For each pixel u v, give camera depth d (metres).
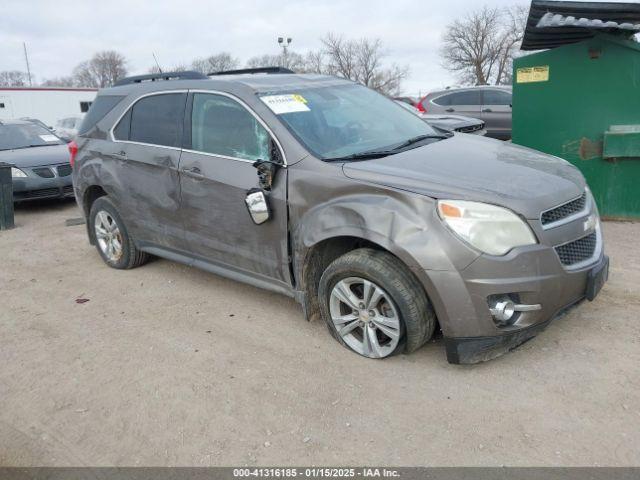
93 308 4.90
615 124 6.28
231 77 4.72
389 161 3.74
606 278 3.70
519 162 3.84
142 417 3.29
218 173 4.30
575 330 3.90
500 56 51.59
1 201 7.94
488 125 13.54
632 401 3.12
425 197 3.29
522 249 3.17
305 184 3.77
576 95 6.41
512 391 3.29
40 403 3.50
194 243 4.73
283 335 4.16
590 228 3.59
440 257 3.19
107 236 5.83
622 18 5.82
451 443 2.90
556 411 3.09
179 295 5.06
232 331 4.29
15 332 4.52
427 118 10.81
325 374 3.60
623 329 3.87
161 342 4.18
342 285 3.67
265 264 4.19
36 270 6.07
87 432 3.19
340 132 4.19
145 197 5.04
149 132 5.00
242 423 3.17
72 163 5.94
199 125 4.55
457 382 3.41
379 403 3.27
